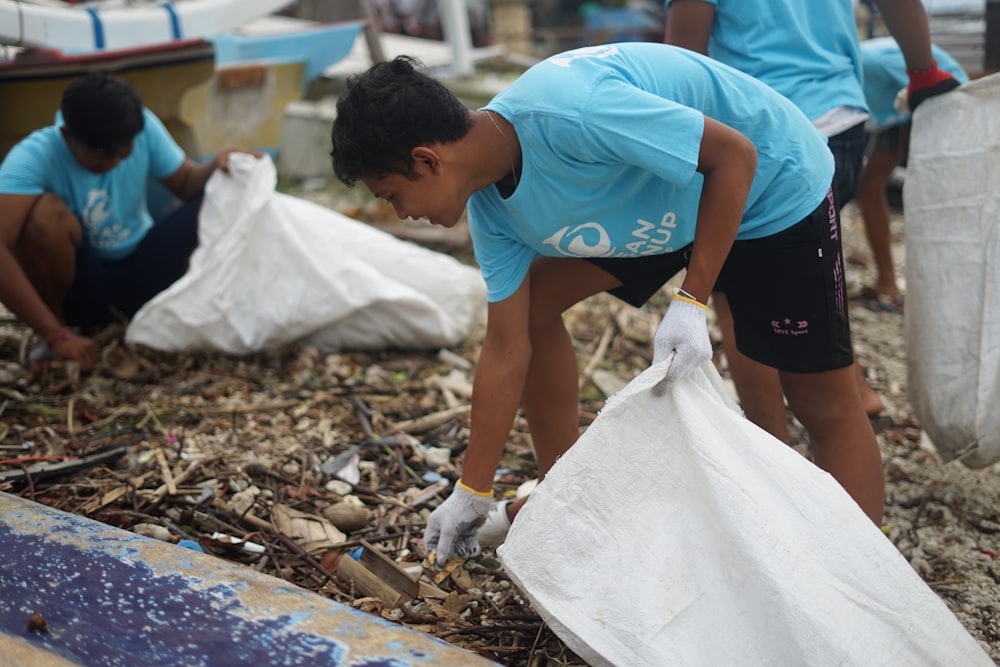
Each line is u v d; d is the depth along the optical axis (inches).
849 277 201.8
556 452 101.2
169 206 186.7
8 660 65.7
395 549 103.1
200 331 147.4
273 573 97.3
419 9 519.2
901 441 132.5
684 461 74.6
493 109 76.9
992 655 90.0
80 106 134.7
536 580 72.2
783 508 73.3
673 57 80.7
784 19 108.3
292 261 147.9
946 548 107.3
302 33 237.9
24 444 121.9
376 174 74.0
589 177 77.5
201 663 64.7
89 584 72.4
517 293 88.8
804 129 85.7
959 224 109.0
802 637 67.9
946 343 109.5
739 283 89.9
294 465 119.9
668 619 70.9
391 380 147.1
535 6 569.3
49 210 141.2
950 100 110.4
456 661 64.7
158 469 116.6
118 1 217.3
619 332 171.2
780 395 116.3
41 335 140.3
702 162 75.4
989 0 198.1
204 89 214.2
